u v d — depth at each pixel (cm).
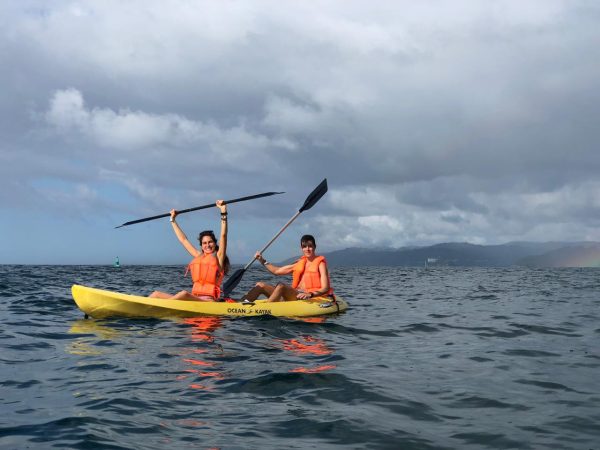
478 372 442
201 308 743
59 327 652
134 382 389
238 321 710
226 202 809
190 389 371
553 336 650
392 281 2283
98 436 274
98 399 344
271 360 473
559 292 1502
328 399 352
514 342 603
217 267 792
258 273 3719
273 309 788
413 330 696
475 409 335
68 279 1867
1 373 416
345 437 281
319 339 602
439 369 452
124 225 859
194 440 273
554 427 301
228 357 483
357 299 1218
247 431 288
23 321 705
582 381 412
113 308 719
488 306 1049
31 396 350
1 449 255
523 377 425
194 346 533
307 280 856
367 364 468
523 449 266
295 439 277
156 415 313
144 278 2145
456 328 720
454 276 3044
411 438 281
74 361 461
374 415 319
